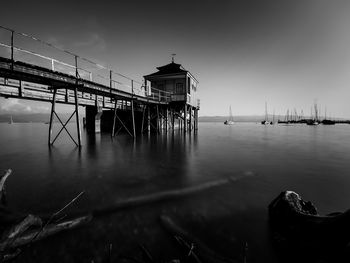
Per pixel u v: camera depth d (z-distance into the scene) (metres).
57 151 13.66
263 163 10.89
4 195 5.43
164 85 26.73
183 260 3.21
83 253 3.32
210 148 16.50
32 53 8.52
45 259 3.16
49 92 15.17
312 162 11.30
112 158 11.56
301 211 3.94
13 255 3.12
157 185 6.83
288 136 31.95
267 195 6.03
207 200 5.55
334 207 5.48
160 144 17.62
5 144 18.36
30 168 9.16
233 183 7.21
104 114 29.77
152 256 3.28
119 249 3.44
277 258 3.24
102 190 6.28
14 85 12.52
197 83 32.56
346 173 8.82
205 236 3.83
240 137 29.61
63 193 6.01
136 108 27.97
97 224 4.18
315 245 3.09
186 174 8.34
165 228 4.07
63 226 3.94
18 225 3.39
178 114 33.22
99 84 13.41
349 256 2.58
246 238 3.77
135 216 4.56
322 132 42.94
